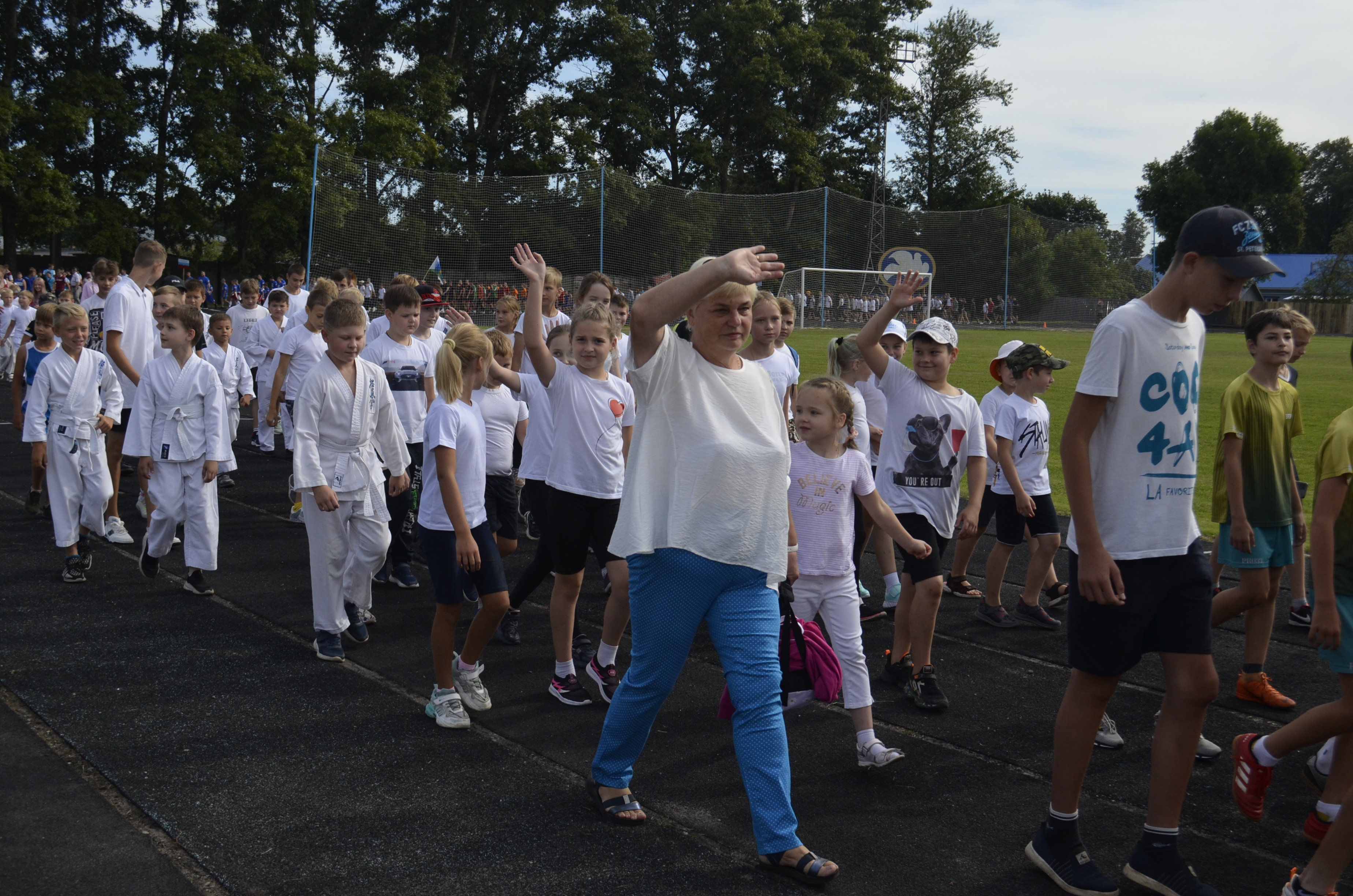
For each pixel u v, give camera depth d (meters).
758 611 3.16
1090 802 3.69
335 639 4.99
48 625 5.36
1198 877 3.20
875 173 55.91
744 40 50.56
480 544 4.22
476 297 30.31
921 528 4.67
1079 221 71.31
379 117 38.81
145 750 3.87
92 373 6.38
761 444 3.17
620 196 33.97
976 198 61.78
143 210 40.69
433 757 3.91
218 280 44.06
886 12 57.03
